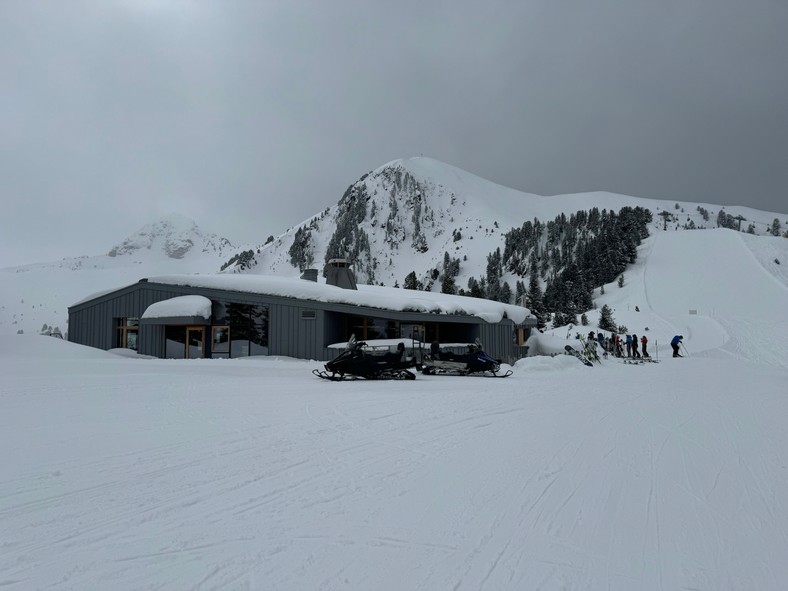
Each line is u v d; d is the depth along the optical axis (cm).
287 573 302
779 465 567
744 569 321
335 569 308
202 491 446
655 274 10731
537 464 557
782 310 6938
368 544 345
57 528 362
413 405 953
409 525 380
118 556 320
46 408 841
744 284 8712
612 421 831
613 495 459
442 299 3177
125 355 2458
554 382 1535
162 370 1589
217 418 782
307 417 805
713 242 12494
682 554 341
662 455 607
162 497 430
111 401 929
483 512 410
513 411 912
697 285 9200
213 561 316
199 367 1720
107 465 520
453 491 460
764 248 11250
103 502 416
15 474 486
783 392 1295
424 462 555
